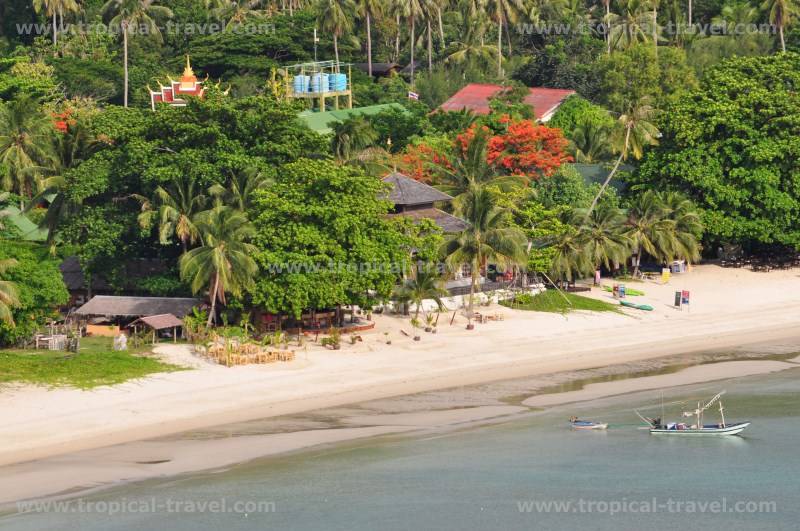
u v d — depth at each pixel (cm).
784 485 7469
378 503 6981
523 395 9075
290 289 9788
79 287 11206
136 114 11600
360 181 10256
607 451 7956
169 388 8838
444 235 11288
